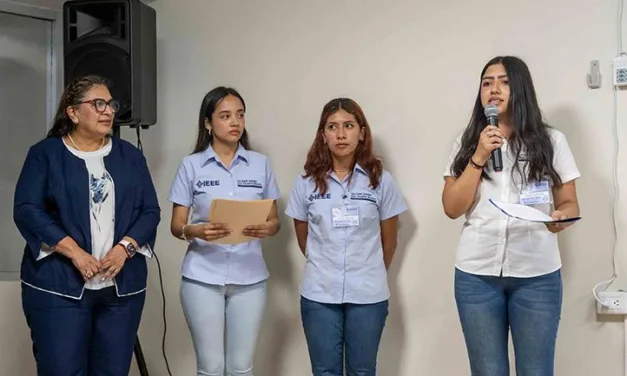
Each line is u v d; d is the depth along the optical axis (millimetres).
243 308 2625
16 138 3547
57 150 2314
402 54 2918
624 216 2473
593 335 2525
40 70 3631
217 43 3414
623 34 2469
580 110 2547
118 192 2363
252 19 3311
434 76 2844
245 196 2645
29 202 2256
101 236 2312
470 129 2240
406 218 2906
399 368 2926
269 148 3266
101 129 2324
